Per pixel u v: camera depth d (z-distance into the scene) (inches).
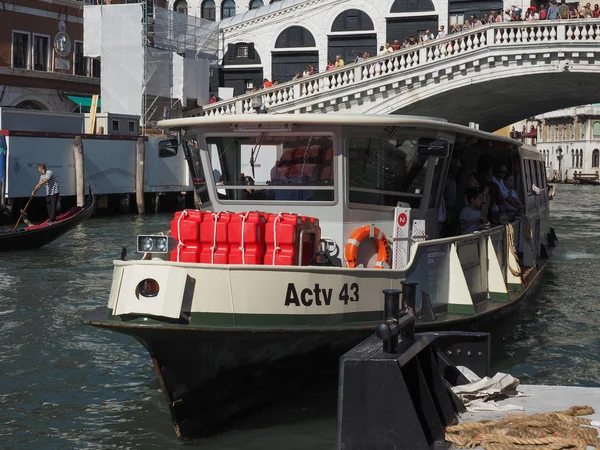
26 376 376.5
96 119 1194.6
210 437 303.9
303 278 302.8
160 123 372.2
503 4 1467.8
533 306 526.0
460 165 462.3
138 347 425.7
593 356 408.2
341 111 1282.0
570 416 224.7
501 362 396.5
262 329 291.9
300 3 1611.7
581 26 1138.7
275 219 321.4
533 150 657.0
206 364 296.8
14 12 1386.6
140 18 1459.2
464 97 1298.0
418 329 331.0
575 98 1374.3
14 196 995.9
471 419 233.5
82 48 1534.2
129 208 1213.1
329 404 330.6
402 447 217.3
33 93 1425.9
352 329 309.4
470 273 398.9
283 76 1652.3
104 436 305.6
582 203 1708.9
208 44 1665.8
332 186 354.6
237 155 366.0
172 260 325.7
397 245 364.5
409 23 1542.8
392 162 365.4
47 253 757.9
